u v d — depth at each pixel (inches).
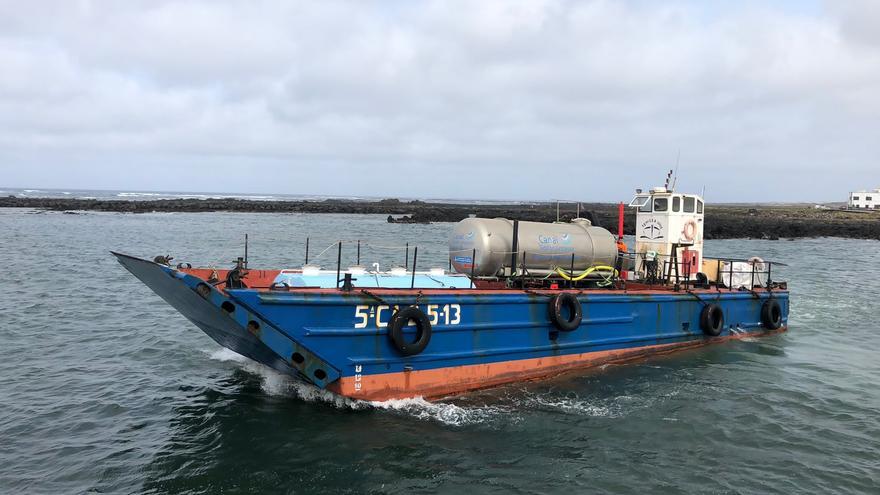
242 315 335.0
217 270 409.7
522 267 460.1
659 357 524.1
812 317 749.3
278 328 343.3
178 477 293.7
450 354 401.7
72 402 390.6
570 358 466.0
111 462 308.2
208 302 332.2
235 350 418.3
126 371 457.1
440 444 336.8
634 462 324.2
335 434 343.9
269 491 282.7
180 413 373.7
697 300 554.9
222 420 362.3
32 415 367.9
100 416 368.5
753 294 609.0
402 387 388.8
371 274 427.8
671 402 417.7
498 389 426.9
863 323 717.9
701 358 529.0
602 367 486.0
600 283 500.4
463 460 318.7
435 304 392.5
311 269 415.8
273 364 384.5
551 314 443.8
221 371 458.6
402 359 385.4
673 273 584.1
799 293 953.5
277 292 340.8
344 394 370.0
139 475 295.4
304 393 401.7
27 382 427.8
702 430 370.3
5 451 318.7
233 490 283.0
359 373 372.8
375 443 334.0
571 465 318.0
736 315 597.0
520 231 463.8
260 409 379.9
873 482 307.0
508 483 296.4
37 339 546.0
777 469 319.9
